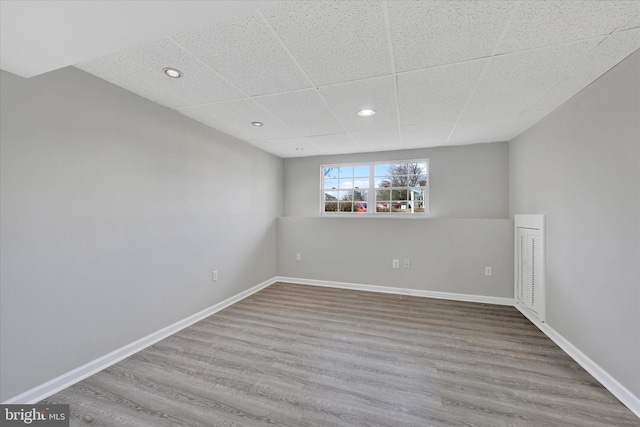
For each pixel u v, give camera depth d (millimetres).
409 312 3416
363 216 4746
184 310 2939
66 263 1938
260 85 2250
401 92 2363
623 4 1344
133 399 1808
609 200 1943
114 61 1901
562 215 2551
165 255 2717
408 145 4199
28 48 1440
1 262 1642
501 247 3777
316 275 4699
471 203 4160
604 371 1980
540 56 1812
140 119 2459
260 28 1543
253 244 4223
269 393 1879
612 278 1909
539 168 3016
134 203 2412
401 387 1946
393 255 4273
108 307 2207
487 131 3467
